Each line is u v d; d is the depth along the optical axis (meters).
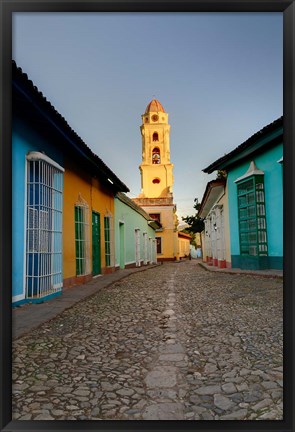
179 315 5.98
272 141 9.80
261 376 3.20
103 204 13.58
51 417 2.54
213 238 19.03
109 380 3.21
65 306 6.31
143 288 9.76
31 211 6.54
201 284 10.30
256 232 10.59
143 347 4.20
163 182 36.75
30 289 6.53
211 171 13.84
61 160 8.40
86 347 4.16
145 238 25.77
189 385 3.10
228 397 2.84
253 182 10.63
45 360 3.69
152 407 2.70
